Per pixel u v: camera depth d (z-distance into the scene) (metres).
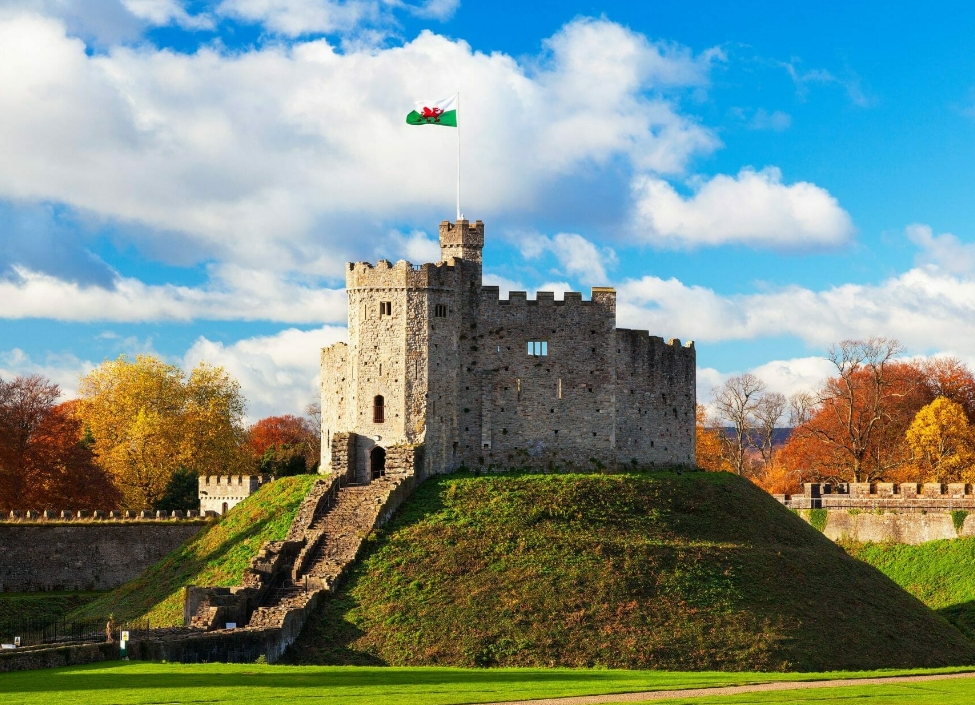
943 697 59.34
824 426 171.00
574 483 102.62
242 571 99.00
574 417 112.38
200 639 75.25
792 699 58.28
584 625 83.75
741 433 185.50
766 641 83.94
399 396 107.75
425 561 91.25
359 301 110.12
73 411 173.75
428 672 70.00
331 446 112.44
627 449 115.62
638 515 100.25
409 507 100.19
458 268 111.12
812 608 90.50
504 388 111.56
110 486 140.75
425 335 108.38
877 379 155.12
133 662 69.19
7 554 117.62
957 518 126.12
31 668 65.38
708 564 92.56
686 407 124.81
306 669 69.25
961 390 171.62
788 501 142.25
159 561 112.75
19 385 139.88
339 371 118.75
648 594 87.69
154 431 155.88
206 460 159.62
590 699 57.47
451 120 114.75
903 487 131.62
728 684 65.19
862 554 130.62
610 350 113.88
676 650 81.69
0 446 132.38
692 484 106.75
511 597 86.44
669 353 122.38
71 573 120.25
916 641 91.12
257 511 109.50
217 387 168.38
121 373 162.38
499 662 80.00
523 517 97.81
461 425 110.38
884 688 63.75
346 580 90.25
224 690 57.47
